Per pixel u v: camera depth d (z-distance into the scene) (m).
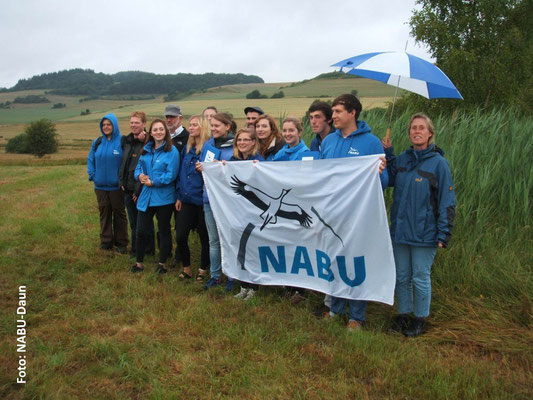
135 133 5.86
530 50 14.84
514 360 3.39
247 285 4.82
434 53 15.77
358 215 3.81
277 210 4.41
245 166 4.55
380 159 3.70
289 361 3.35
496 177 5.33
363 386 3.05
